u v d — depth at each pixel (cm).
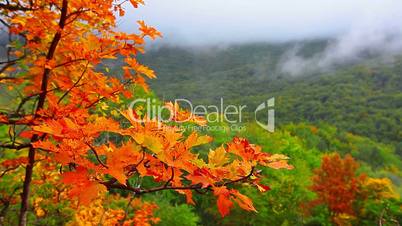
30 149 297
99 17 278
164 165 180
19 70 315
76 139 160
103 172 157
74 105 285
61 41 293
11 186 440
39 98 289
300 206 1881
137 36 262
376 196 1920
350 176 2045
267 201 1709
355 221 1888
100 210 615
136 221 583
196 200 1931
